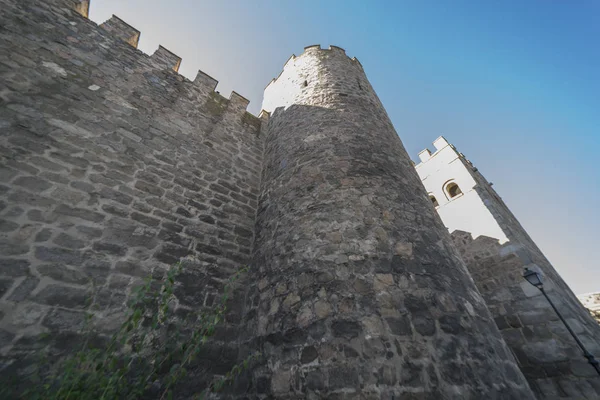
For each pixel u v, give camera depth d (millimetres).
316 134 5371
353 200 3854
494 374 2461
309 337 2717
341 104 6129
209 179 5129
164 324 3129
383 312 2670
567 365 5156
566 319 5574
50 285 2656
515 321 6277
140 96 5164
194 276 3764
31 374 2234
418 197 4363
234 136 6496
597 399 4609
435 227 3953
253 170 6195
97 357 2123
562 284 7691
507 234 7531
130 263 3289
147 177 4215
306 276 3246
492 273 7293
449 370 2328
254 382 2805
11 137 3172
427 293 2879
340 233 3490
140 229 3643
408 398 2129
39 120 3533
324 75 7391
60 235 2953
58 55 4371
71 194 3279
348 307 2773
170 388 2766
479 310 3084
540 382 5316
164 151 4773
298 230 3850
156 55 6191
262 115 8055
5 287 2432
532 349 5719
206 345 3281
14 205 2816
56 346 2436
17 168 3035
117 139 4230
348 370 2357
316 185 4297
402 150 5711
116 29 5797
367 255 3166
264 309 3398
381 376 2266
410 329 2551
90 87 4461
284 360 2709
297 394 2410
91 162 3709
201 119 6039
